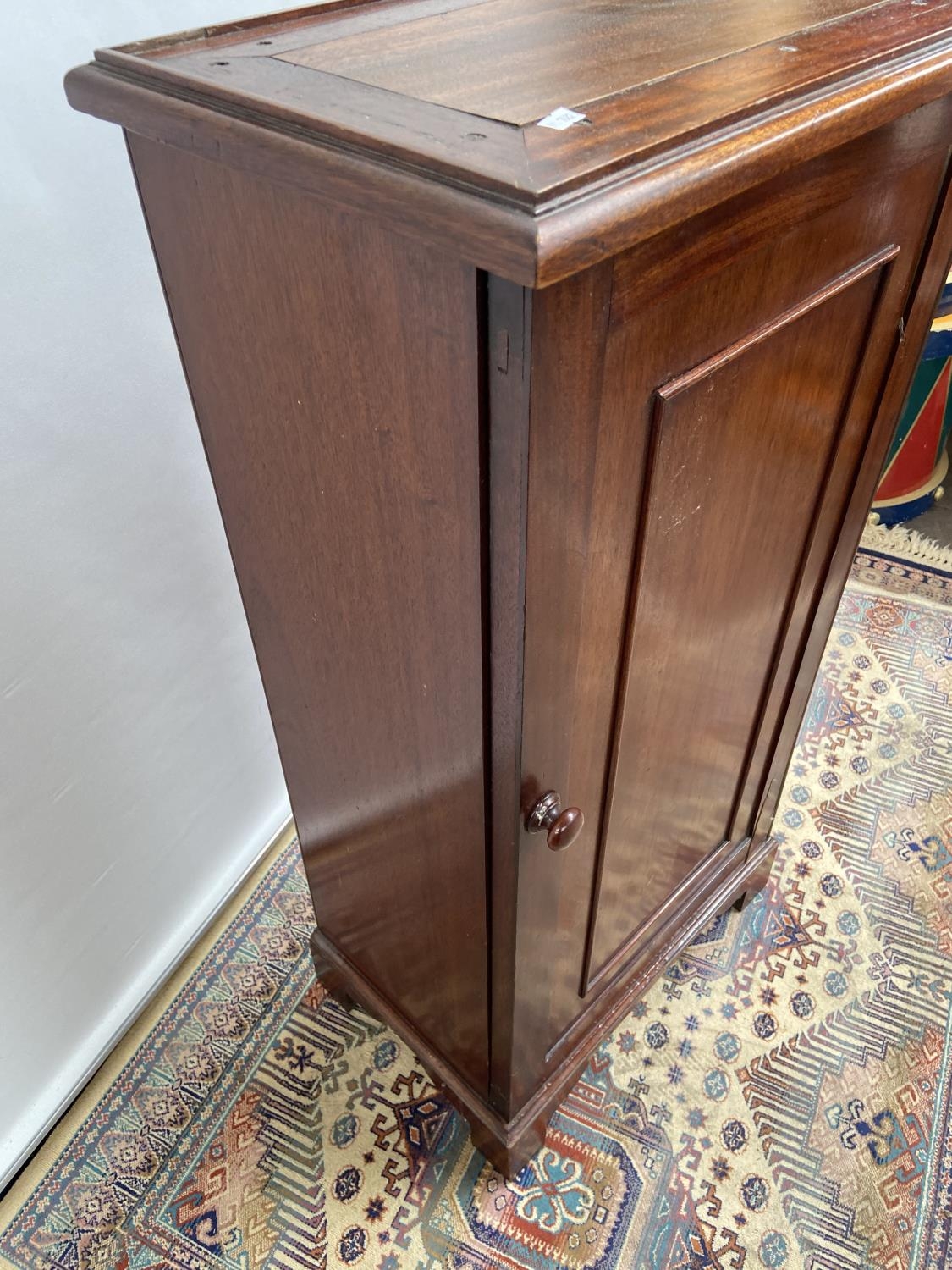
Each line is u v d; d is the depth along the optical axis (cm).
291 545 65
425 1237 98
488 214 33
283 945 124
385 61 49
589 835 74
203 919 124
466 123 39
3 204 68
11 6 64
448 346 40
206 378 61
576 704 60
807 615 90
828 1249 97
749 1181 102
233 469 65
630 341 43
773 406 60
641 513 53
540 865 67
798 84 43
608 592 55
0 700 82
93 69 49
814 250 53
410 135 38
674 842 96
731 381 53
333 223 42
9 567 78
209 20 80
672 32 54
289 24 58
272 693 83
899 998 118
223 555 102
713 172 38
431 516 49
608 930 93
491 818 63
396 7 62
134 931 113
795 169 46
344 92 44
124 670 95
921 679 161
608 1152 104
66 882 98
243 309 53
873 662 164
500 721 55
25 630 82
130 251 79
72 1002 106
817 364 62
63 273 74
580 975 92
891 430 80
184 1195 102
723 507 62
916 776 145
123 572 90
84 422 81
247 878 131
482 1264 96
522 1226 99
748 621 78
